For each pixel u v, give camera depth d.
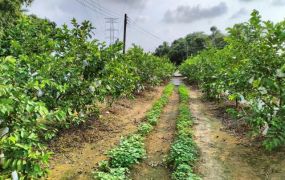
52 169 7.28
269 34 7.35
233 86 9.34
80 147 8.86
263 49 7.57
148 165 7.70
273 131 6.55
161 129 11.41
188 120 12.04
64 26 9.85
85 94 9.90
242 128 10.72
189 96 22.16
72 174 7.03
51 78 7.71
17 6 17.16
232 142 9.34
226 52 13.11
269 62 7.40
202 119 13.03
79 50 9.69
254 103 7.72
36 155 4.32
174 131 11.00
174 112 15.02
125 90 13.54
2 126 4.61
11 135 4.20
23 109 4.52
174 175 6.66
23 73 6.35
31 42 9.44
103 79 10.22
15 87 5.01
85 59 9.71
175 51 84.38
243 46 9.04
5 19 16.30
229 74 9.02
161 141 9.80
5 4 16.38
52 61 8.10
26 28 10.00
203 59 21.91
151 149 8.98
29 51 9.14
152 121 11.92
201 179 6.46
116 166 7.25
